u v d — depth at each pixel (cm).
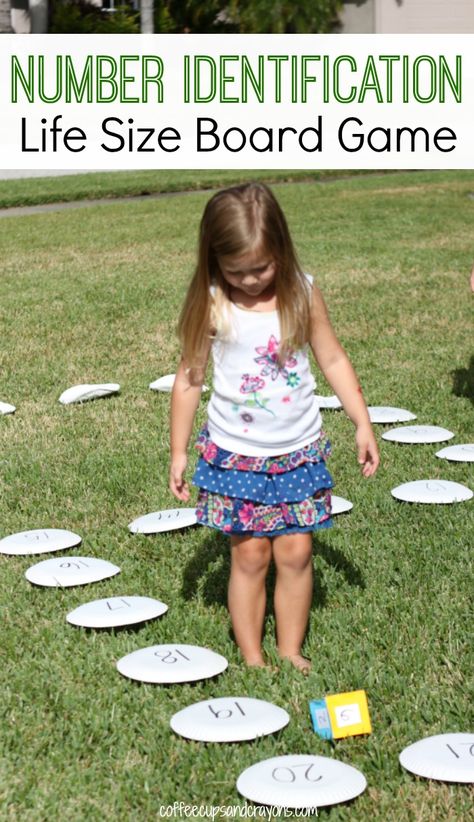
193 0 2297
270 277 303
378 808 265
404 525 443
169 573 404
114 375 693
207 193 1705
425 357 718
